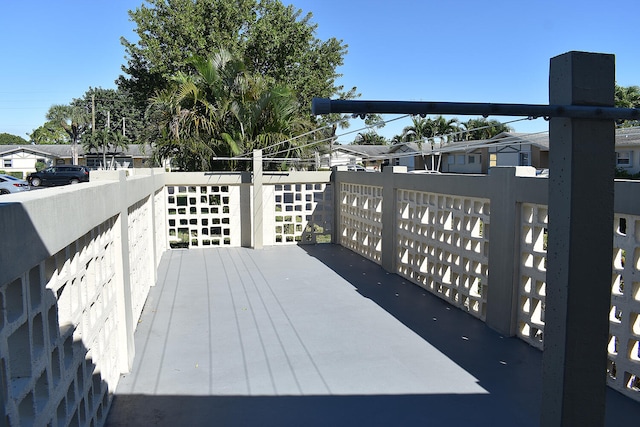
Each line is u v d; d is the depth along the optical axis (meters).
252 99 11.95
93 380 3.23
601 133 1.96
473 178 5.64
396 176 7.71
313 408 3.58
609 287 2.01
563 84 1.99
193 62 11.87
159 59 16.59
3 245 1.62
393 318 5.70
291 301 6.42
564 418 2.02
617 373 3.84
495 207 5.25
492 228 5.31
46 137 53.09
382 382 4.01
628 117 1.93
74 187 2.87
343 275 7.94
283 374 4.17
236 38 16.72
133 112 44.44
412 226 7.44
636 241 3.66
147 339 5.03
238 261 9.16
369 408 3.58
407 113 1.86
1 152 36.06
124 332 4.12
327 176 11.01
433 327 5.39
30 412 1.95
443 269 6.46
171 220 10.88
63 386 2.40
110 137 36.06
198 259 9.38
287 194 11.16
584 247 1.97
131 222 5.11
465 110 1.88
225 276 7.91
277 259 9.34
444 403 3.65
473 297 5.79
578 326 2.00
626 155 17.31
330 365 4.36
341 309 6.05
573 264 1.96
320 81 18.09
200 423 3.37
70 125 39.28
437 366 4.33
